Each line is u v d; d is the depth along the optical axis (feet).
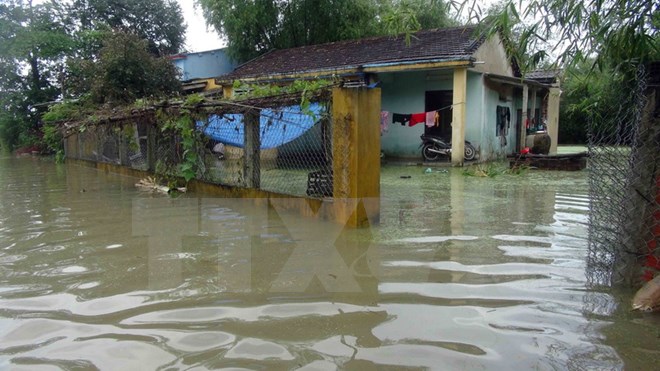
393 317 9.86
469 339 8.84
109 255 14.67
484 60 44.83
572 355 8.21
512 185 29.27
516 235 16.34
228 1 64.64
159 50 79.30
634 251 11.19
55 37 70.38
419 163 44.24
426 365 7.98
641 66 10.77
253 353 8.50
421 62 40.55
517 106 56.08
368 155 17.44
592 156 12.36
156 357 8.43
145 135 34.14
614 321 9.50
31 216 21.24
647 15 10.23
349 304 10.56
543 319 9.64
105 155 43.34
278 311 10.26
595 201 12.29
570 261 13.37
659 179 10.71
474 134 45.16
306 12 65.05
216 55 71.56
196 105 25.76
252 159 22.99
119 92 54.49
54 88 74.18
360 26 65.31
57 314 10.32
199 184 27.20
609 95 13.14
